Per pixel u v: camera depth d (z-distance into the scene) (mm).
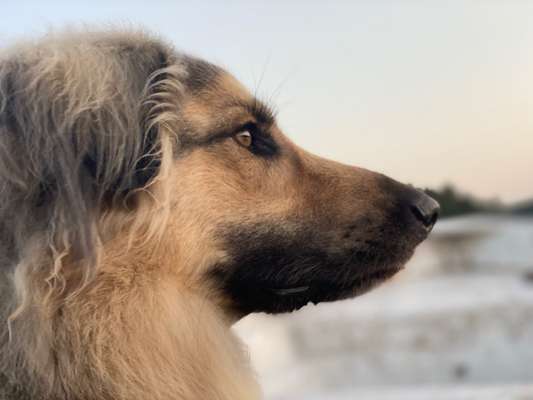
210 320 706
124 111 668
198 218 694
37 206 646
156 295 673
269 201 718
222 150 707
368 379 1460
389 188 750
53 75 667
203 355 694
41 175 644
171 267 686
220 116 709
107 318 655
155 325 669
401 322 1585
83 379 648
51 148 645
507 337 1498
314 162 747
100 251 647
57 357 646
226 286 716
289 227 722
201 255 698
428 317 1582
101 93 664
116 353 654
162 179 670
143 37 723
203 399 689
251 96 729
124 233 664
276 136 738
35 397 644
